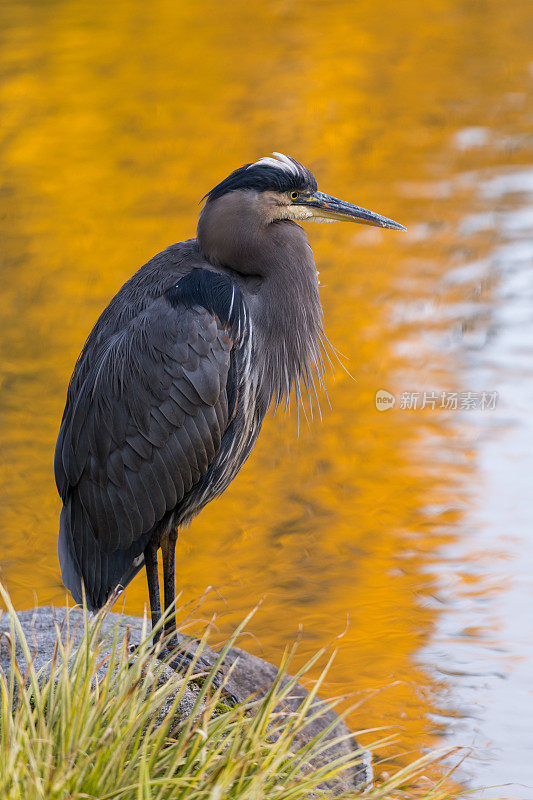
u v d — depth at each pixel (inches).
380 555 485.4
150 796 218.4
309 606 449.4
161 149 1063.0
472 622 435.2
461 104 1171.3
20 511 539.2
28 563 496.1
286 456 585.3
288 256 305.3
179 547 500.7
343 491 543.2
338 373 657.0
